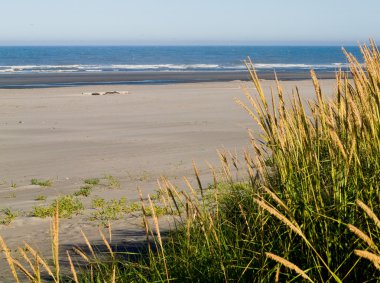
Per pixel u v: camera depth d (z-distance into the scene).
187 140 19.02
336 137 2.92
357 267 2.99
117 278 3.71
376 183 3.02
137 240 6.41
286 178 3.46
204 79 65.44
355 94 3.79
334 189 3.10
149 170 14.00
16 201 10.96
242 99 34.31
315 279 2.97
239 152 15.70
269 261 3.28
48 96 38.34
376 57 3.59
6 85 53.72
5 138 20.31
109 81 61.69
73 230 7.95
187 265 3.52
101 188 12.02
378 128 3.26
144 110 29.64
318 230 3.22
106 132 21.52
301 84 48.84
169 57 182.88
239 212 4.27
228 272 3.42
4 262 6.14
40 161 15.97
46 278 5.08
